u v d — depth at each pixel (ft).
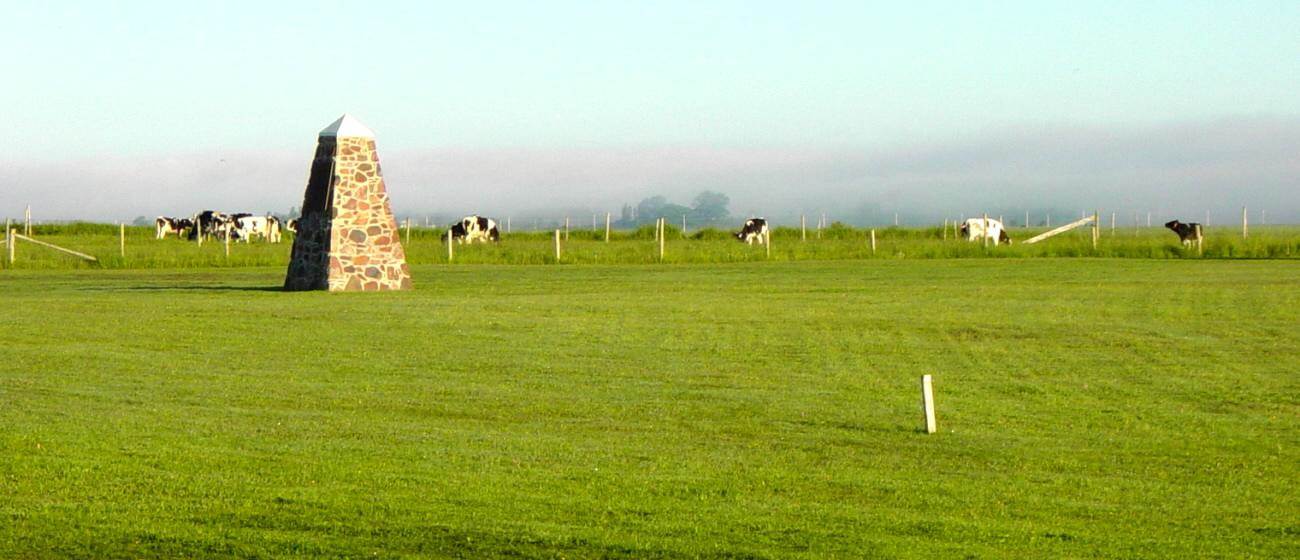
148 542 39.37
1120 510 43.83
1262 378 74.08
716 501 44.24
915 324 99.71
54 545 39.09
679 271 171.01
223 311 107.34
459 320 101.40
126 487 45.34
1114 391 69.62
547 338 90.68
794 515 42.42
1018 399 67.05
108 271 172.04
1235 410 64.03
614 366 77.87
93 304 113.50
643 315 105.70
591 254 208.85
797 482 47.29
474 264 192.65
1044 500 45.06
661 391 68.95
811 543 39.24
